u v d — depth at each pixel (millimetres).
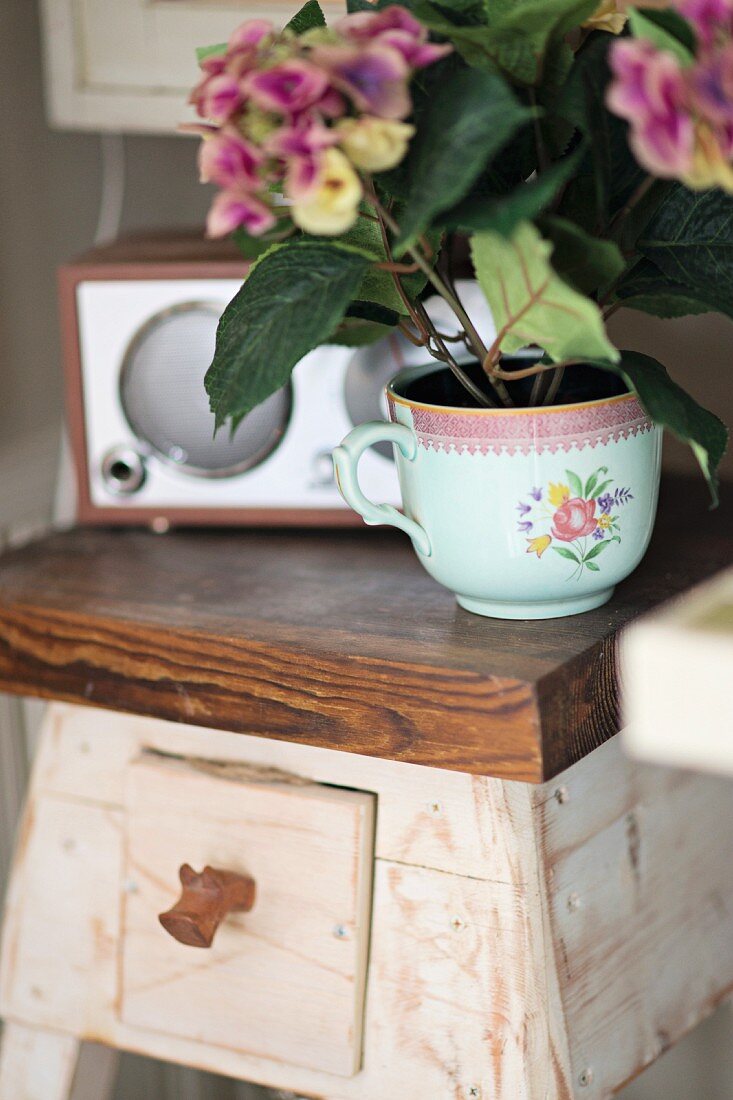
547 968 753
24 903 923
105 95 1074
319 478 962
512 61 638
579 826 785
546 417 703
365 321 793
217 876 803
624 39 645
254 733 788
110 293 955
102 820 892
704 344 1071
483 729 704
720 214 684
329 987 803
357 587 866
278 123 578
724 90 497
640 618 772
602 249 609
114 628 822
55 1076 936
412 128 578
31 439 1258
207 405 958
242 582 888
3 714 1247
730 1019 1242
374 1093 803
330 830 793
